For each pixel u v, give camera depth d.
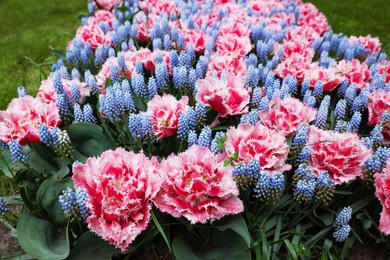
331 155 0.64
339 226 0.63
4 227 0.75
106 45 1.01
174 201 0.56
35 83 1.25
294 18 1.27
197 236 0.62
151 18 1.12
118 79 0.84
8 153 0.72
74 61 0.98
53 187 0.62
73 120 0.77
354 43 1.09
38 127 0.67
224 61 0.88
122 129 0.76
